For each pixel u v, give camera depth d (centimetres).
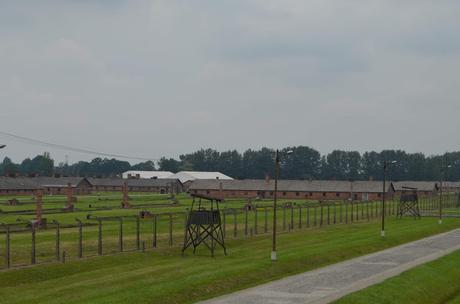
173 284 4056
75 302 3531
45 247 5897
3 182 18125
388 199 17275
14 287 4122
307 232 8106
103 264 5078
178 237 7019
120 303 3531
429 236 8219
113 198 16275
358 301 3816
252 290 4134
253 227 8544
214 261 5300
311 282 4456
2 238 6531
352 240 7069
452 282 4972
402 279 4600
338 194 18525
